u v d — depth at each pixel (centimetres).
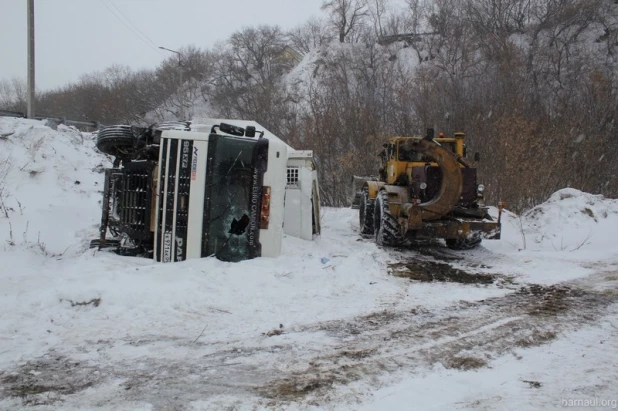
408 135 2281
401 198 962
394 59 3803
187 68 4778
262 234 664
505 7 3341
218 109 4450
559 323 484
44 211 901
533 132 1714
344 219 1440
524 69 2605
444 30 3606
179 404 308
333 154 2198
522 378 358
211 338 420
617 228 1041
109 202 720
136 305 484
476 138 1894
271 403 312
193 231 648
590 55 2962
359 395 325
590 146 1706
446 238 912
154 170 676
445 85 2439
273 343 413
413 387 339
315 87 3412
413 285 628
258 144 659
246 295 531
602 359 396
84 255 653
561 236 1045
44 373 346
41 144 1128
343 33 4594
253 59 4806
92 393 320
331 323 467
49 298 473
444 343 424
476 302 555
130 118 4494
